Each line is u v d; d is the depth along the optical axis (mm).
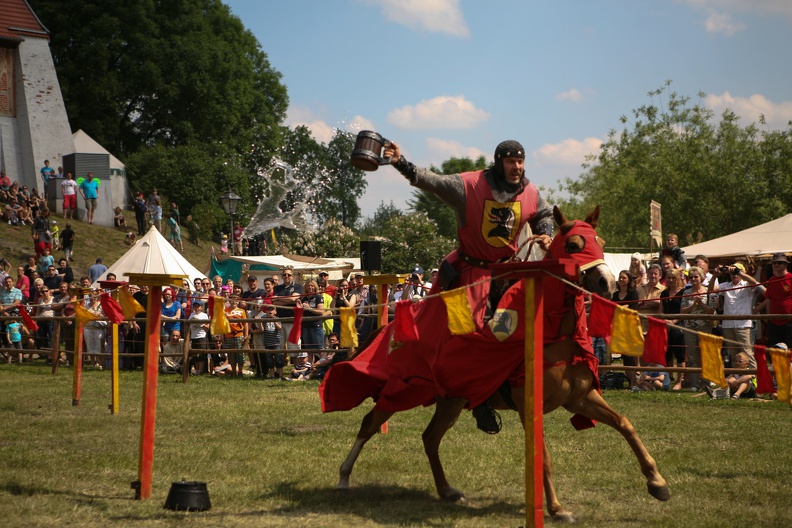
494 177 5809
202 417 10016
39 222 30516
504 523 5461
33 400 11375
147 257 19016
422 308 5988
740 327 11484
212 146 51406
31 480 6340
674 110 36594
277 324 14539
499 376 5371
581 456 7656
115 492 6113
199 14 54469
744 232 19219
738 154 34125
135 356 15578
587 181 49188
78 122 49469
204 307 15773
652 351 4965
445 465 7285
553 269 4652
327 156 84250
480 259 5824
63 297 17672
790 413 10219
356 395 6484
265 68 59219
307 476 6820
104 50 48844
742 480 6660
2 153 40625
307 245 34562
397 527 5320
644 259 20672
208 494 5797
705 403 11047
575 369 5277
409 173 5645
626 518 5566
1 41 40531
